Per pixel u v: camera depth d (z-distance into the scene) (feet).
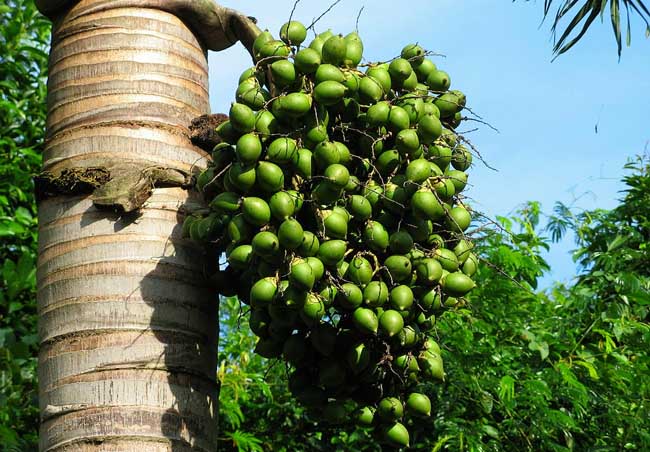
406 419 18.75
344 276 9.46
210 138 10.58
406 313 9.52
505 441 19.45
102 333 9.46
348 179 9.22
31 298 23.06
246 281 9.98
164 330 9.59
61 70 10.64
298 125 9.47
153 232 9.89
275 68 9.44
